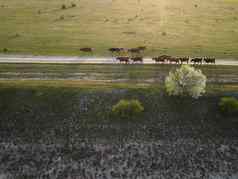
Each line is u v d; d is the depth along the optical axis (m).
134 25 79.94
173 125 37.22
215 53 60.78
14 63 53.69
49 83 45.03
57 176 29.77
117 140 34.81
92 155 32.56
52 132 36.03
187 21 84.69
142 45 65.19
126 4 103.31
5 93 42.28
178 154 32.75
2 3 100.62
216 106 40.31
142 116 38.59
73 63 54.38
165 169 30.69
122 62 55.41
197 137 35.41
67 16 87.25
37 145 33.91
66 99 41.41
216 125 37.47
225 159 32.22
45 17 85.69
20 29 74.50
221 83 47.12
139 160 31.84
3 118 38.28
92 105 40.34
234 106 39.25
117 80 47.50
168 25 80.62
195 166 31.17
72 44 64.88
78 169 30.69
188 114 39.00
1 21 80.69
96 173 30.12
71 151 33.12
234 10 97.19
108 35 71.44
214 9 98.62
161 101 41.12
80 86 44.12
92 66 53.19
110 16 88.00
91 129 36.53
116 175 29.83
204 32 75.12
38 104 40.66
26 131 36.16
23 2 102.62
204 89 43.69
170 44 66.12
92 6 99.50
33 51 60.28
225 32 75.25
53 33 72.06
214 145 34.22
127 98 41.62
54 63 54.09
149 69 52.31
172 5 103.44
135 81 47.28
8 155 32.38
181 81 41.22
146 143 34.34
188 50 62.44
